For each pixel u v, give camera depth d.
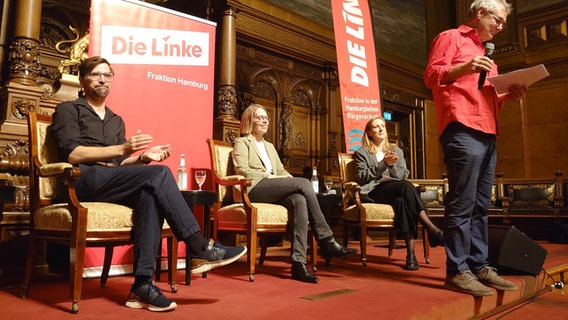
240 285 2.23
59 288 2.15
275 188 2.61
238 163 2.81
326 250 2.56
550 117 7.96
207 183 3.05
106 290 2.10
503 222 6.20
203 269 1.81
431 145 8.31
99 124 2.10
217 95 4.62
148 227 1.75
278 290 2.09
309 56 6.19
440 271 2.79
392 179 3.13
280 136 5.94
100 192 1.83
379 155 3.33
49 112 2.89
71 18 4.00
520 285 2.23
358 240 5.94
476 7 2.14
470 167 2.01
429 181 6.01
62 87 3.01
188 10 4.98
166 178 1.79
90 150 1.83
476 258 2.14
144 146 1.79
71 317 1.54
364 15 4.61
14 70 2.90
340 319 1.50
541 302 2.21
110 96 2.69
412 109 8.23
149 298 1.66
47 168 1.80
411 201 2.90
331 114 6.46
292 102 6.18
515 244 2.36
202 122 3.08
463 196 2.03
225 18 4.62
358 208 3.08
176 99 2.96
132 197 1.83
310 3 6.23
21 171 2.69
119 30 2.77
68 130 1.94
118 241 1.79
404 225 2.87
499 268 2.44
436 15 8.78
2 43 3.12
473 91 2.04
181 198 1.80
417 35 8.28
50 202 2.01
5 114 2.73
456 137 2.04
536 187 6.09
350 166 3.47
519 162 8.20
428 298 1.87
